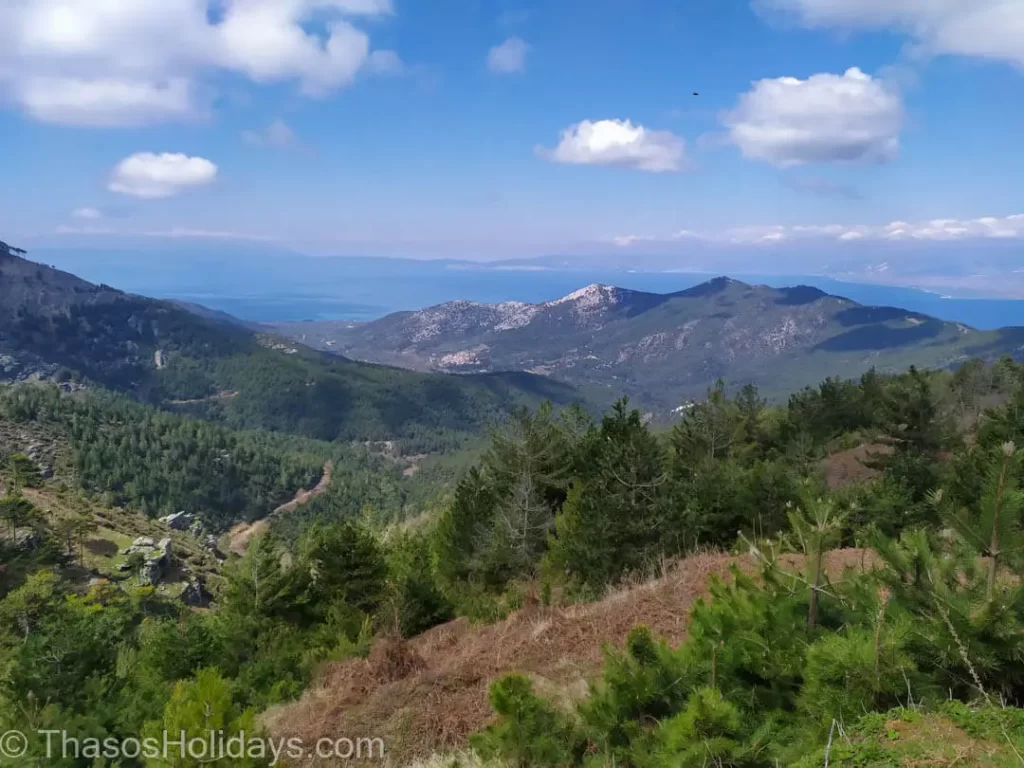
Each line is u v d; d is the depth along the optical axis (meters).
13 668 8.44
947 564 4.36
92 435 126.94
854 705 4.18
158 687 9.66
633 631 5.60
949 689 4.19
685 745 4.20
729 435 23.97
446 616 13.41
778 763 4.05
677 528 12.80
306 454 169.00
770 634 5.06
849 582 5.38
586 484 16.22
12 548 53.91
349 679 8.62
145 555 60.94
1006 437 13.68
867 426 28.11
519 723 5.42
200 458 136.25
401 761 6.54
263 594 16.73
